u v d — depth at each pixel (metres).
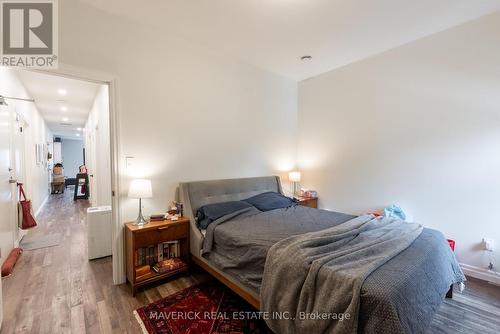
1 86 2.74
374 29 2.70
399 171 3.14
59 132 9.91
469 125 2.61
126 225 2.42
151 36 2.63
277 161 4.10
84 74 2.23
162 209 2.77
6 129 2.86
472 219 2.61
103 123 3.88
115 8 2.30
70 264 2.81
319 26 2.62
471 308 2.05
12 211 3.08
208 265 2.33
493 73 2.45
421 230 2.12
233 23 2.56
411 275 1.38
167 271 2.39
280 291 1.53
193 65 2.98
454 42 2.66
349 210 3.69
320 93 4.05
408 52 3.01
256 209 2.95
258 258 1.80
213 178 3.24
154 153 2.69
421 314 1.32
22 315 1.89
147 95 2.62
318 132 4.10
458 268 2.03
